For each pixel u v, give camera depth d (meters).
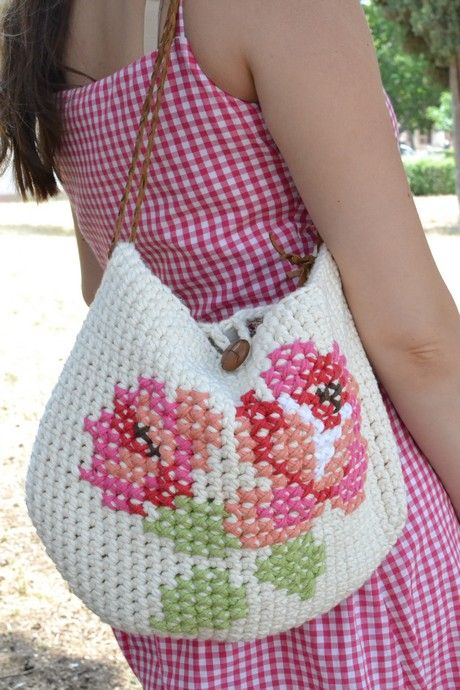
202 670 1.28
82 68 1.40
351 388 1.17
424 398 1.24
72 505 1.17
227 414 1.09
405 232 1.18
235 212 1.26
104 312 1.17
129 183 1.22
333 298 1.18
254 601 1.13
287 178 1.27
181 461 1.11
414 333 1.20
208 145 1.23
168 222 1.30
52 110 1.38
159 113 1.23
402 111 39.09
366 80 1.15
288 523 1.12
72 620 3.31
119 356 1.14
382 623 1.29
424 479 1.33
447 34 13.30
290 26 1.13
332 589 1.18
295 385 1.10
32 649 3.12
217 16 1.16
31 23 1.37
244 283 1.29
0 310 8.72
